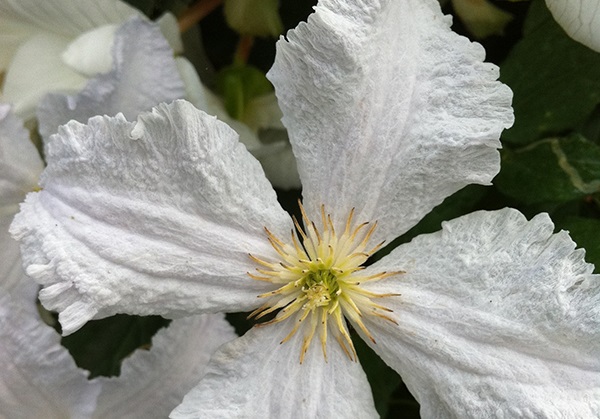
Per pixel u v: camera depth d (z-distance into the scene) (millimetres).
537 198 127
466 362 104
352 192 109
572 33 116
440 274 108
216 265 106
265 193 110
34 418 131
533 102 130
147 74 121
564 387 101
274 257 109
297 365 110
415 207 109
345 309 111
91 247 102
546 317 101
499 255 105
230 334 131
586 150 127
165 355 129
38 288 127
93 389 129
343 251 110
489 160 104
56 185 104
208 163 103
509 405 101
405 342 109
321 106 106
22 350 124
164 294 105
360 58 103
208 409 107
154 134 102
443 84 105
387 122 107
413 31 106
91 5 127
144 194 103
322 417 108
